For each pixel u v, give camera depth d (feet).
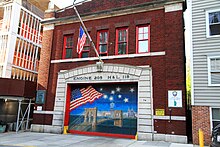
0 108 66.69
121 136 51.96
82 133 56.34
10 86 61.11
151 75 50.39
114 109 54.44
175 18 50.60
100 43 58.90
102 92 56.80
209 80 43.37
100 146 39.14
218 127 30.32
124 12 56.65
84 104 58.18
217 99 42.14
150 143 43.52
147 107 49.11
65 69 61.21
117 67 54.08
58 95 59.67
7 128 61.52
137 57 52.85
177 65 48.29
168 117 46.75
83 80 57.47
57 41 64.69
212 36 44.70
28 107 67.36
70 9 65.41
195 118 43.11
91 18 60.90
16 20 88.38
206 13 46.21
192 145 41.60
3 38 85.81
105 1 60.49
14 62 86.58
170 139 45.55
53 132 57.62
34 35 99.25
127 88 54.19
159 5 52.70
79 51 51.72
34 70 97.50
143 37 54.13
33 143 41.57
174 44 49.47
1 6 90.27
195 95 43.93
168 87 48.06
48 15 67.51
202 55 44.83
